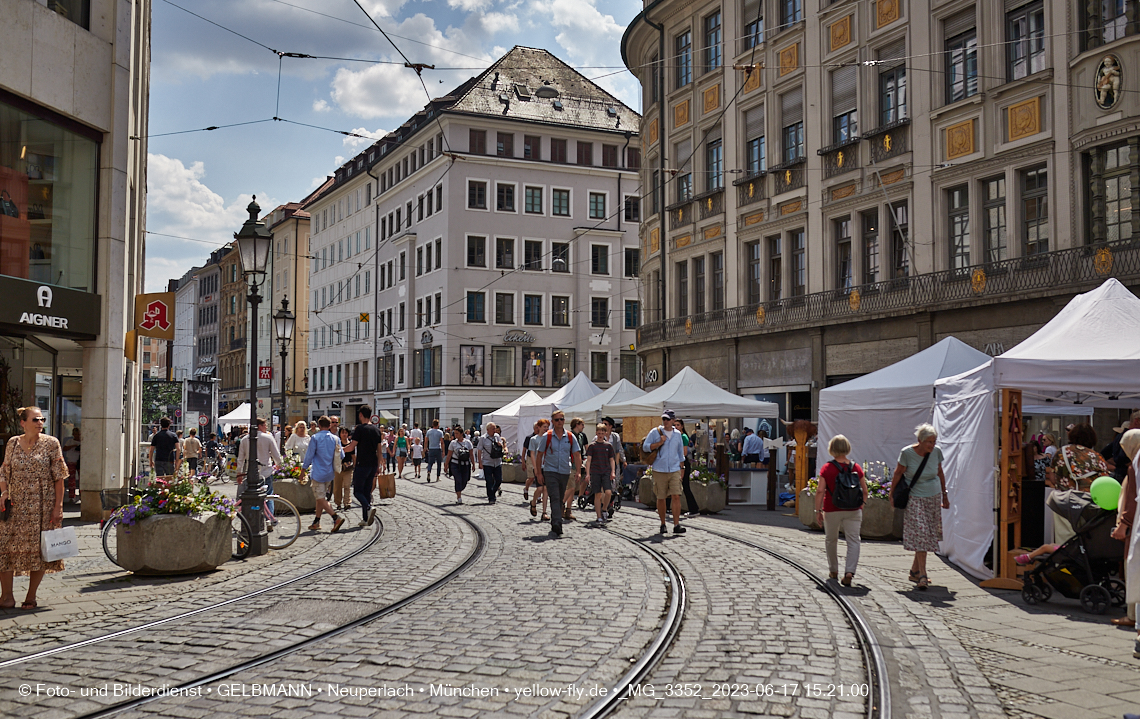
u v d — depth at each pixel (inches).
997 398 407.8
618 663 250.5
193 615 320.8
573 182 2311.8
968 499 424.2
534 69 2407.7
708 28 1315.2
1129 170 776.9
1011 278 862.5
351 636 285.4
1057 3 837.2
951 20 956.6
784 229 1165.1
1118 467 393.4
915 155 984.9
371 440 624.7
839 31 1085.8
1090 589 334.6
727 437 1102.4
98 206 656.4
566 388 1187.3
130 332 776.3
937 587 389.7
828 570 428.1
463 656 258.7
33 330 596.1
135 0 789.9
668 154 1402.6
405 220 2453.2
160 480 418.0
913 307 952.9
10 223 586.6
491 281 2222.0
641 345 1453.0
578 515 696.4
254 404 490.0
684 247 1359.5
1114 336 403.5
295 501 719.1
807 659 256.8
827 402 693.9
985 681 236.7
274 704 214.2
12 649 271.0
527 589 369.7
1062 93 831.7
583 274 2311.8
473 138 2223.2
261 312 3474.4
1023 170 876.6
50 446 341.7
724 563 446.0
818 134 1114.7
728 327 1245.7
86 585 386.3
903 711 210.8
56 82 613.3
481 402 2201.0
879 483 571.8
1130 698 224.8
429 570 419.5
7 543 332.2
